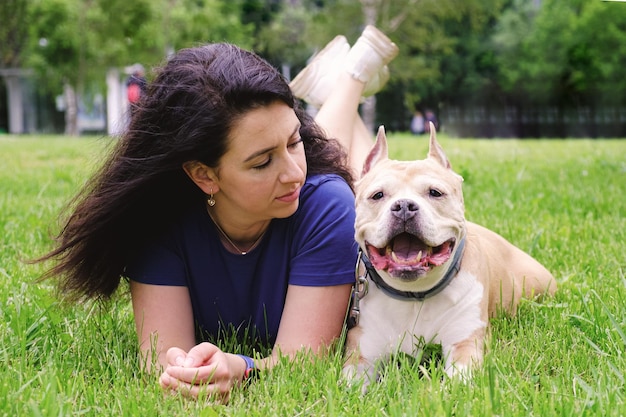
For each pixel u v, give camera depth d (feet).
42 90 94.73
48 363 8.29
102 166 9.11
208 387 7.54
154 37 79.00
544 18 108.17
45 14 83.41
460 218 8.56
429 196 8.44
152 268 9.12
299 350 8.62
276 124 8.13
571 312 10.32
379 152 9.51
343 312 9.14
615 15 104.63
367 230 8.50
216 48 8.73
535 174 25.32
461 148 41.19
